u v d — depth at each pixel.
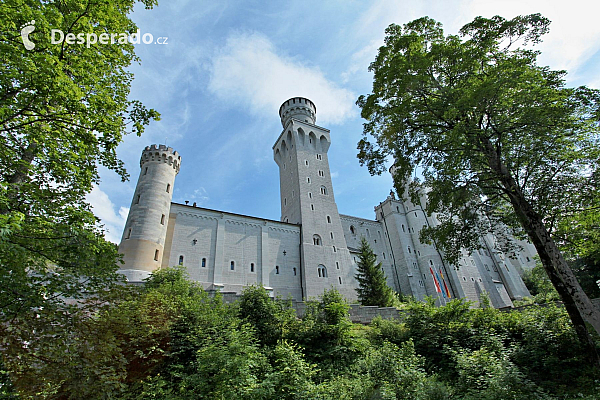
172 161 36.34
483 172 15.52
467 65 15.09
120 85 12.34
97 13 9.69
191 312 15.31
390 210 57.47
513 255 17.20
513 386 11.22
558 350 14.38
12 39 8.30
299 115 57.69
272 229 40.94
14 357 7.21
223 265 34.88
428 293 48.97
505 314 17.91
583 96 12.87
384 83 17.67
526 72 13.05
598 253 18.58
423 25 18.38
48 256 8.30
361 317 23.84
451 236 17.47
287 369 11.44
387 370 12.58
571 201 14.68
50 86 8.31
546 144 13.84
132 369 11.61
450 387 12.78
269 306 18.47
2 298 7.38
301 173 48.38
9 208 8.27
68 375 7.36
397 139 17.55
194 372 12.48
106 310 9.29
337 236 45.16
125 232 30.42
